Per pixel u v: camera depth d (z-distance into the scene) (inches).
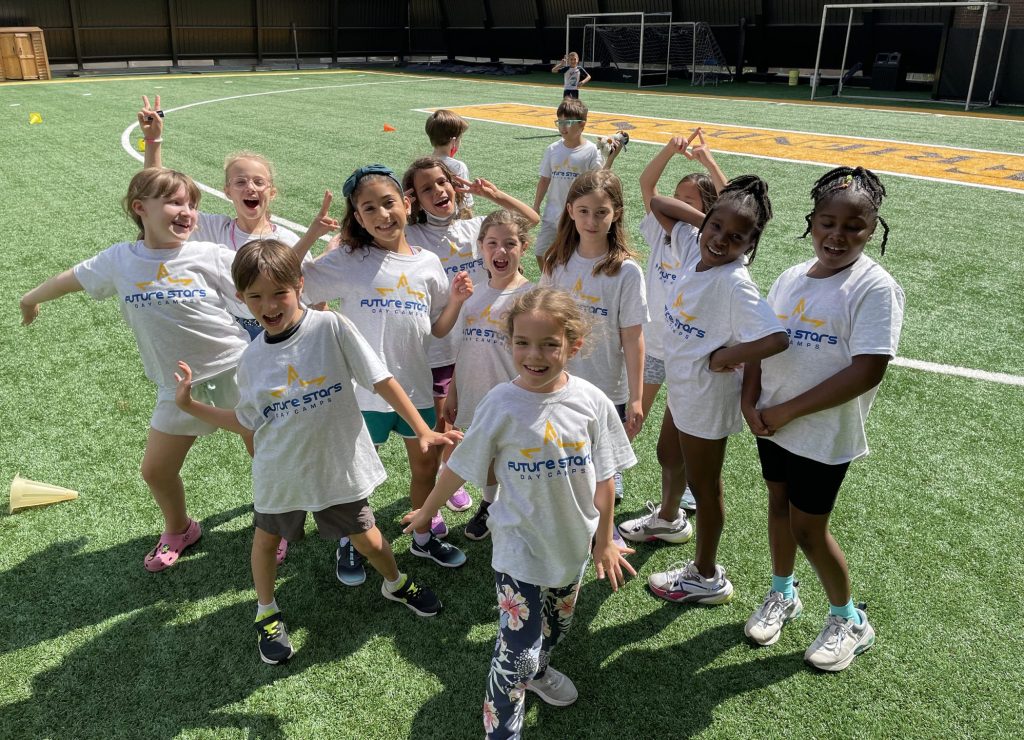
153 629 104.5
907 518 128.2
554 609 90.5
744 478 141.3
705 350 93.0
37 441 152.3
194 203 109.3
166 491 114.4
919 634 103.2
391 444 154.5
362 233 110.4
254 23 1109.7
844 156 438.9
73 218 307.3
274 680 96.3
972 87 660.1
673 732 89.1
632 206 339.0
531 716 91.4
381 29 1245.1
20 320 208.5
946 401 167.8
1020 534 124.0
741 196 88.0
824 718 90.6
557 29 1071.6
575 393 82.4
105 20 975.0
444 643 102.3
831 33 852.0
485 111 644.1
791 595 104.2
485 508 123.7
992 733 88.2
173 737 88.2
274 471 93.0
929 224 302.0
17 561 117.9
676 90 831.1
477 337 114.8
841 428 87.7
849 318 84.9
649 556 121.2
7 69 848.9
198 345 109.2
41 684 95.3
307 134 522.0
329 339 93.2
